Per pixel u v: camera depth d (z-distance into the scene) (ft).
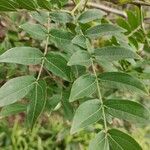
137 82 0.99
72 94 0.96
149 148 4.23
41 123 4.21
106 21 1.43
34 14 1.16
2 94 0.95
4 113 1.30
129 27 1.49
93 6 1.89
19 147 4.16
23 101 1.36
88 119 0.91
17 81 0.98
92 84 0.99
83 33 1.13
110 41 1.34
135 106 0.93
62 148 4.22
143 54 1.53
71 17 1.20
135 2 1.37
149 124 0.93
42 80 1.00
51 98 1.35
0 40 1.77
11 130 4.14
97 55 1.04
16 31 1.75
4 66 1.53
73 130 0.89
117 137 0.89
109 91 1.45
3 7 1.13
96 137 0.88
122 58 1.03
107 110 0.94
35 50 1.04
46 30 1.13
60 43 1.12
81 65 1.04
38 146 4.21
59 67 1.05
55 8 1.22
